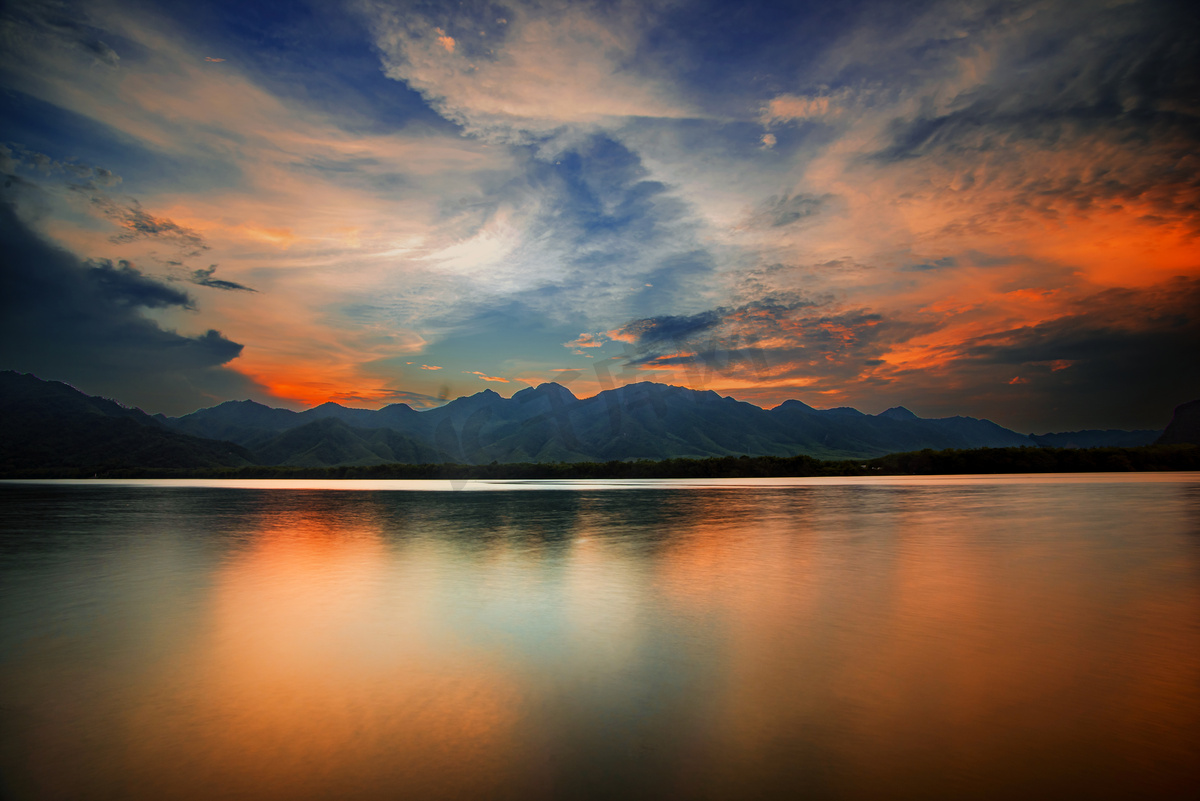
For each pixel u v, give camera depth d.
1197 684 6.46
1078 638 8.15
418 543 18.84
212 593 11.62
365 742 5.29
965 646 7.84
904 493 41.16
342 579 12.95
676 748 5.12
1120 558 14.76
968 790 4.40
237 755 5.07
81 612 10.13
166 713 5.97
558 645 8.07
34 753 5.14
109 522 26.59
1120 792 4.36
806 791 4.41
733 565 14.19
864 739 5.25
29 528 24.19
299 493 51.91
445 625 9.13
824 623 9.03
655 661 7.37
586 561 15.03
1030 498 35.09
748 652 7.68
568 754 5.04
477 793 4.41
